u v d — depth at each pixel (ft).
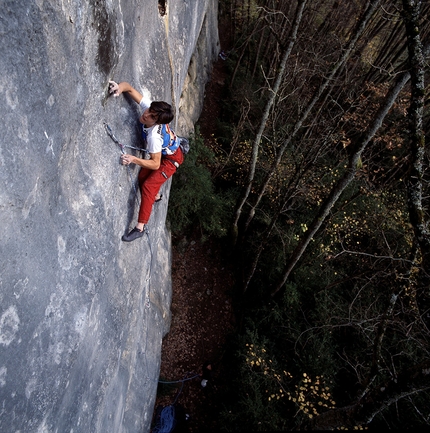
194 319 30.45
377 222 29.07
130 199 12.74
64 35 7.22
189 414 25.57
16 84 6.03
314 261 30.99
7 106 5.91
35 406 7.41
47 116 7.05
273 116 26.50
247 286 31.40
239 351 26.37
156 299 24.57
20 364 6.83
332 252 30.81
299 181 26.81
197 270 32.91
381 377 23.84
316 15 44.50
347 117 29.43
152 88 14.53
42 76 6.67
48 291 7.72
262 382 24.81
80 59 8.15
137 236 12.91
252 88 46.55
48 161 7.34
